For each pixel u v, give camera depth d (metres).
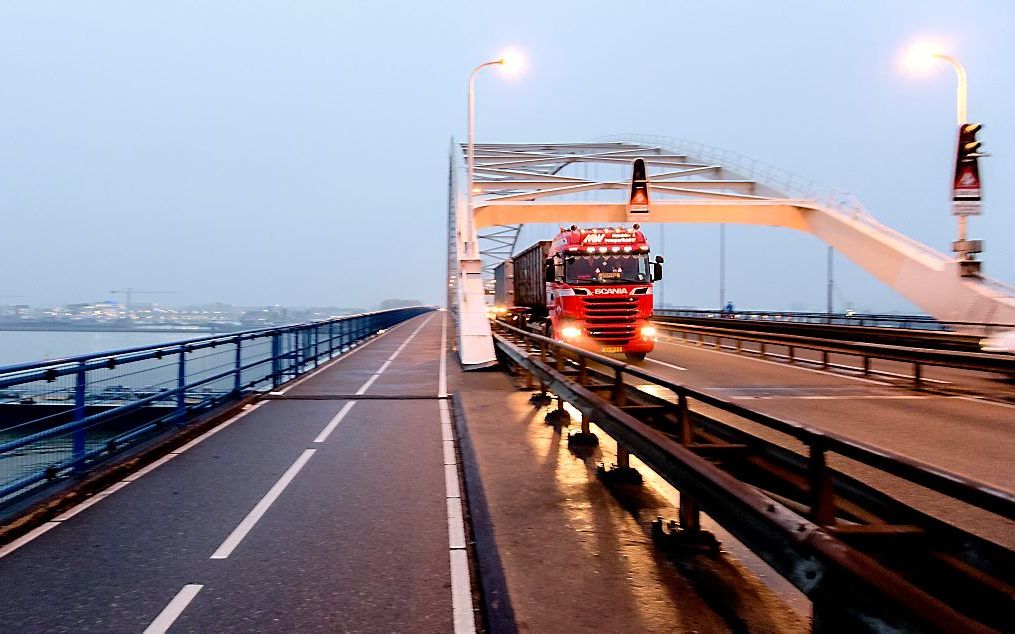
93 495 6.12
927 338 22.78
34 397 6.20
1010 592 2.33
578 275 17.11
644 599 3.73
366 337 31.30
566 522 5.13
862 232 40.28
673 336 32.44
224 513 5.59
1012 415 10.33
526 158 70.44
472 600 3.89
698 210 47.25
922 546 2.71
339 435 8.96
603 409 6.02
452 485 6.48
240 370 11.86
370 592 4.00
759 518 2.99
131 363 7.77
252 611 3.75
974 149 24.03
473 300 18.06
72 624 3.60
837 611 2.41
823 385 13.93
